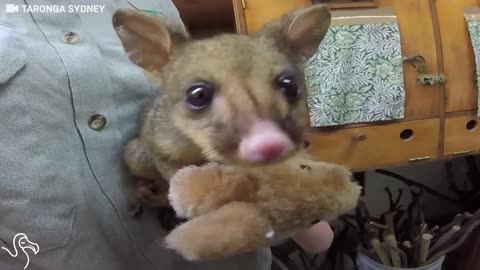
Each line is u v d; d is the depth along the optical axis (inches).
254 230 8.3
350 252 27.2
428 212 31.4
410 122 21.0
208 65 9.7
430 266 25.0
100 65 12.5
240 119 9.1
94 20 13.1
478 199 30.2
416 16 20.9
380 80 20.3
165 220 12.9
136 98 13.1
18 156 11.3
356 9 20.4
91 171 12.1
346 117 20.2
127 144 12.5
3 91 11.3
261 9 19.5
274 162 8.7
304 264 27.7
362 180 29.4
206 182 8.6
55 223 11.7
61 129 11.9
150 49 11.2
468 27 21.3
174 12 15.6
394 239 25.2
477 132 22.0
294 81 9.9
